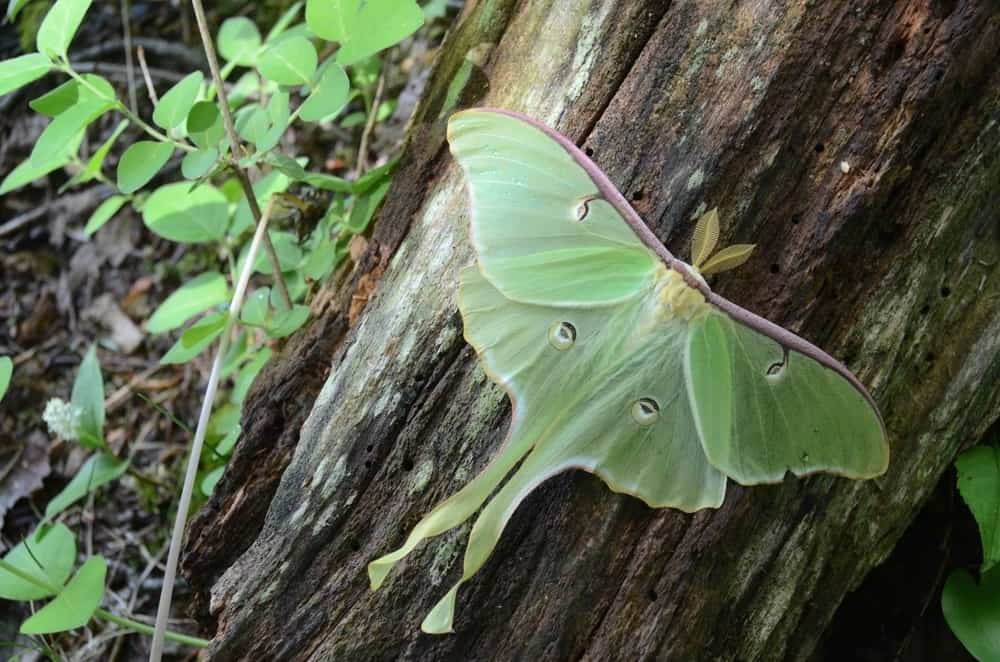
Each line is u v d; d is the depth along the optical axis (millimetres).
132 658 526
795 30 410
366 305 443
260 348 499
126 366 631
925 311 424
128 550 559
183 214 501
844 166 412
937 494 467
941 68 407
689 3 415
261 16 723
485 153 382
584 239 381
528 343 381
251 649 425
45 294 662
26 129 700
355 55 429
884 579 477
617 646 412
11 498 580
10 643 509
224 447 494
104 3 739
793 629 427
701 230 378
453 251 427
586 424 381
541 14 433
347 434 428
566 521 412
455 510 380
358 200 466
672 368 379
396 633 417
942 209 418
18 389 621
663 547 412
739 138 411
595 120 420
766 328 375
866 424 376
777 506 418
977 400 431
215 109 439
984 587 440
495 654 413
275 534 430
